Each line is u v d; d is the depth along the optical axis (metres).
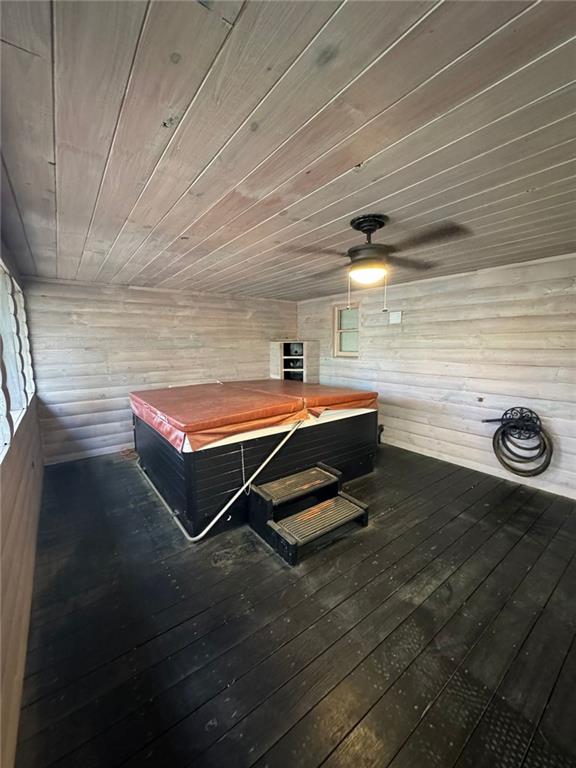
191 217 1.88
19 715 1.21
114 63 0.83
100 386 4.00
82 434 3.91
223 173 1.40
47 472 3.49
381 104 0.99
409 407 4.12
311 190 1.57
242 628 1.62
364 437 3.37
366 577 1.96
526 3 0.69
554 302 2.87
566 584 1.89
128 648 1.51
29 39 0.75
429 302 3.81
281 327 5.60
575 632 1.59
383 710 1.25
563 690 1.33
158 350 4.42
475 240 2.39
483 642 1.54
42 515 2.64
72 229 2.06
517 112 1.03
